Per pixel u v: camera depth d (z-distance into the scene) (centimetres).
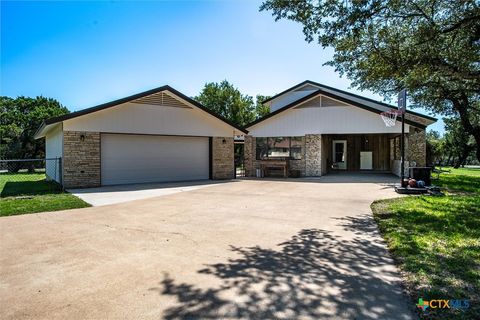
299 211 771
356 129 1739
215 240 517
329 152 2306
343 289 329
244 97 3875
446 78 1150
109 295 319
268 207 830
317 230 581
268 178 1775
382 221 632
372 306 291
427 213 691
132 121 1375
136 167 1418
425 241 483
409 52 945
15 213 749
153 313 282
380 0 760
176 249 470
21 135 2998
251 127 1955
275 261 415
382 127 1695
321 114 1802
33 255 445
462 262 392
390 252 449
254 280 354
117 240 519
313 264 404
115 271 383
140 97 1374
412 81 1145
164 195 1068
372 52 1000
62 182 1207
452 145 4034
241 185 1394
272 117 1902
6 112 3312
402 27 980
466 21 834
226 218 691
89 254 448
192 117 1583
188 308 290
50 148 1717
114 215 727
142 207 833
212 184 1438
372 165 2298
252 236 541
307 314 278
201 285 341
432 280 341
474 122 2061
